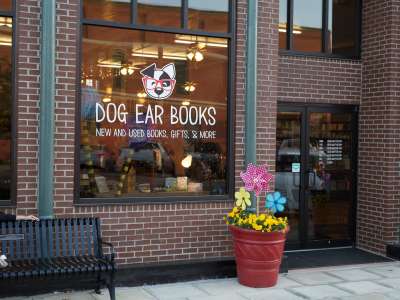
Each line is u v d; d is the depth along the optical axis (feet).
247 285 22.70
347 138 30.81
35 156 21.26
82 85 22.25
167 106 23.85
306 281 23.93
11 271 17.94
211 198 24.21
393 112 28.81
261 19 24.91
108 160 22.70
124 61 23.06
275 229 22.25
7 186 21.12
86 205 21.91
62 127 21.53
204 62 24.43
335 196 30.66
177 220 23.43
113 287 19.25
